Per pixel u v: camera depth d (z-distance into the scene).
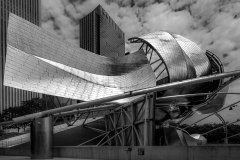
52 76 34.81
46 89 33.16
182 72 36.34
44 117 19.91
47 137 19.64
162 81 43.44
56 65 37.06
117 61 47.38
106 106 26.48
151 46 38.41
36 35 36.56
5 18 107.62
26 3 121.38
